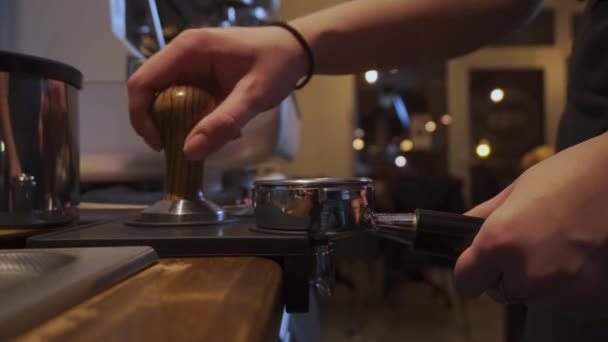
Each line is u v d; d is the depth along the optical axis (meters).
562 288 0.27
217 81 0.47
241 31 0.47
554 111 4.05
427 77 4.18
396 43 0.52
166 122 0.41
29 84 0.42
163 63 0.44
